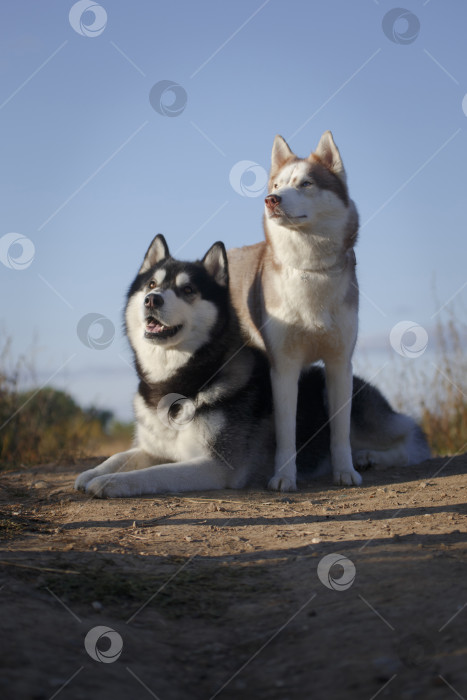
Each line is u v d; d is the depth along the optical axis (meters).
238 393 4.98
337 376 5.01
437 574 2.41
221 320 5.04
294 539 3.25
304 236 4.67
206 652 2.03
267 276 4.98
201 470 4.77
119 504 4.23
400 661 1.78
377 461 5.64
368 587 2.38
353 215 4.94
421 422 7.27
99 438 9.45
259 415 5.10
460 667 1.68
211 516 3.86
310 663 1.88
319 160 4.91
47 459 7.16
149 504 4.22
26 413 8.05
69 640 2.01
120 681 1.78
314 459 5.44
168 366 4.94
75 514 3.95
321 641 2.00
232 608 2.37
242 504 4.24
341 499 4.36
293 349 4.86
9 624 2.04
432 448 7.64
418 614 2.06
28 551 2.95
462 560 2.58
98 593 2.44
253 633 2.14
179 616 2.30
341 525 3.51
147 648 2.03
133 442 5.75
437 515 3.59
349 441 5.25
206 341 4.94
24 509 4.21
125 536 3.37
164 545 3.20
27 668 1.75
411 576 2.42
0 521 3.66
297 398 5.39
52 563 2.74
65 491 4.80
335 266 4.73
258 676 1.85
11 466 6.76
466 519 3.44
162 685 1.79
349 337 4.90
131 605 2.38
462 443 7.54
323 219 4.69
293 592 2.46
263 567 2.80
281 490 4.73
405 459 5.80
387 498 4.27
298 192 4.66
